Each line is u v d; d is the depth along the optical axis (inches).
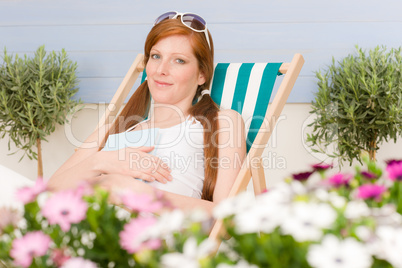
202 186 57.2
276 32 102.3
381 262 16.3
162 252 18.5
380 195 20.9
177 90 60.1
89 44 106.1
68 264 18.6
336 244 15.6
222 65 68.0
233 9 102.6
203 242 17.3
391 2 99.3
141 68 72.1
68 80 98.5
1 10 106.8
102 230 20.7
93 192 22.3
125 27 105.2
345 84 90.0
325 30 101.0
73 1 105.3
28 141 105.5
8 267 21.6
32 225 21.7
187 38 60.0
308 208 17.2
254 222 17.1
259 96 64.2
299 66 64.1
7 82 94.7
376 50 91.9
